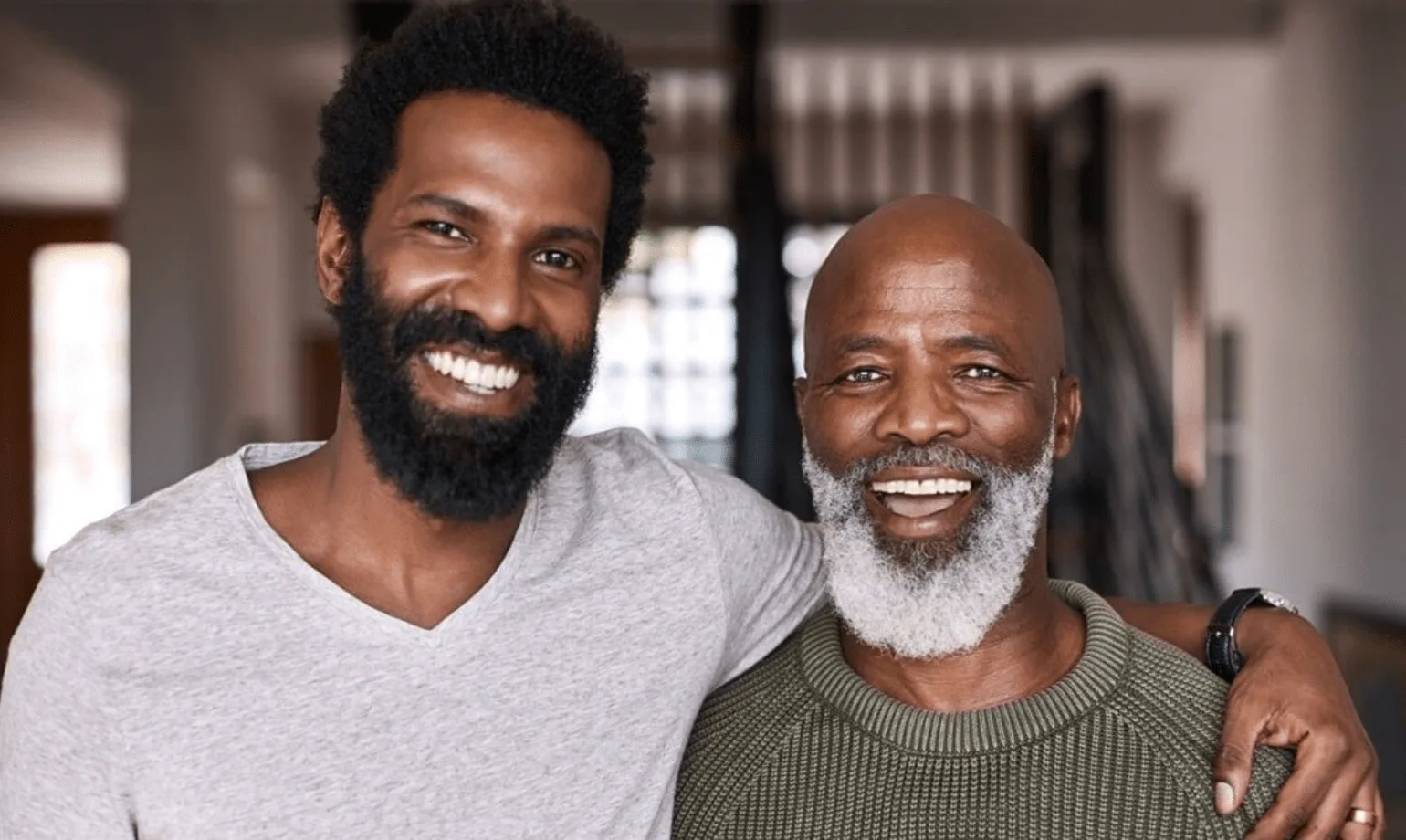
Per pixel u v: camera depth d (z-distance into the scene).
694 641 1.44
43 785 1.20
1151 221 8.09
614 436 1.64
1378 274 5.12
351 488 1.33
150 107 5.66
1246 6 6.36
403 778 1.26
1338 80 5.41
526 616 1.36
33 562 7.77
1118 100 7.70
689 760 1.56
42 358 7.79
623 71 1.37
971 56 6.63
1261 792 1.42
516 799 1.30
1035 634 1.56
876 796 1.48
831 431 1.55
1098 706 1.49
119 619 1.22
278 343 7.37
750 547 1.57
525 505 1.39
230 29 6.26
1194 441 7.75
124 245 5.89
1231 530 6.93
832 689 1.54
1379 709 4.71
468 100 1.27
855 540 1.54
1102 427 4.92
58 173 6.97
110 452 7.83
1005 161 7.74
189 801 1.21
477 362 1.28
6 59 4.92
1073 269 5.48
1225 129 7.07
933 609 1.50
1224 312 7.17
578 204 1.29
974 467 1.50
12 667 1.22
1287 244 6.06
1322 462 5.55
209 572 1.27
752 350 4.24
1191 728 1.47
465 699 1.30
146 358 5.86
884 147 7.80
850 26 6.42
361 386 1.29
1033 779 1.45
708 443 6.90
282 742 1.23
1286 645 1.54
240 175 6.97
